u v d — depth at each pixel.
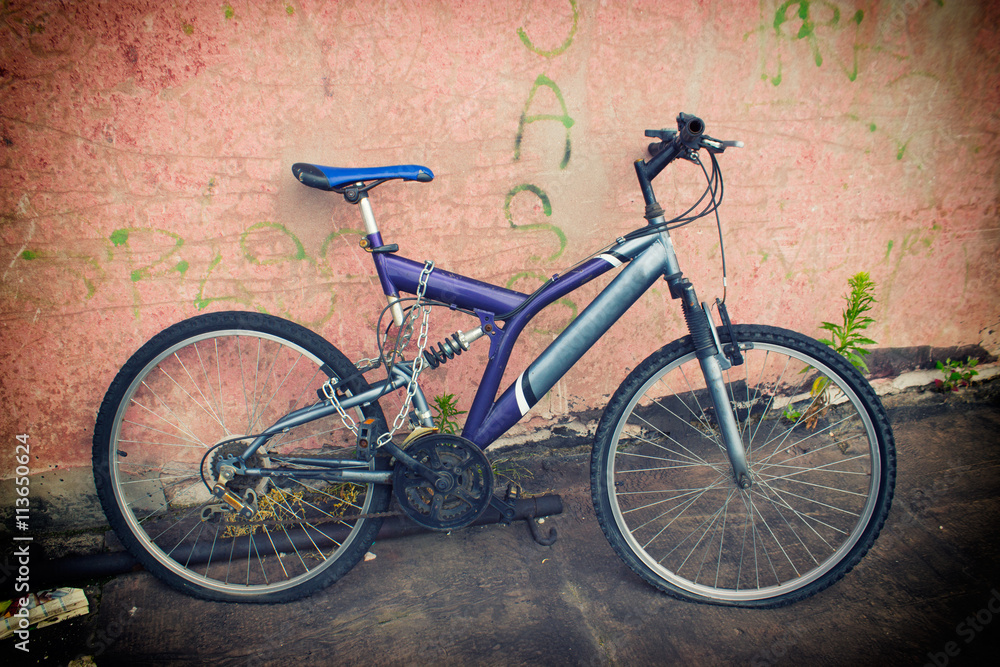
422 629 1.64
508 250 2.10
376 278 2.01
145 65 1.66
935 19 2.14
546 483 2.28
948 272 2.55
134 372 1.65
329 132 1.83
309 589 1.73
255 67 1.73
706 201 2.21
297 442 2.17
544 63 1.91
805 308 2.46
